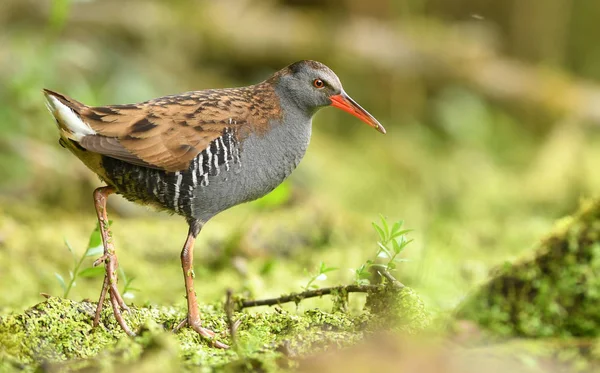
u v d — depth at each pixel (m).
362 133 19.48
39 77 14.04
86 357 6.39
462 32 20.41
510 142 19.38
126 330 6.79
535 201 15.88
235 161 7.63
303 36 19.38
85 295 9.77
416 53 19.61
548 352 6.32
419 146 18.78
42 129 13.98
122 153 7.21
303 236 12.05
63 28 17.31
